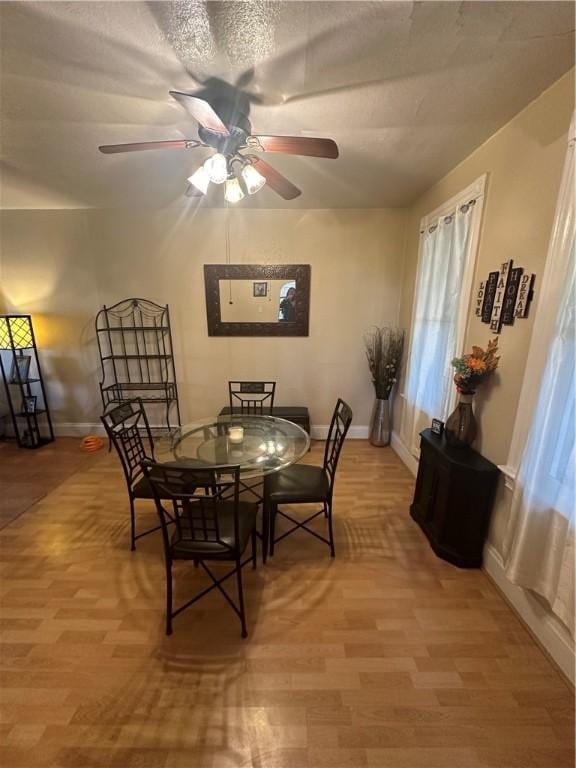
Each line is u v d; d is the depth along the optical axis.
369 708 1.28
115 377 3.82
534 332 1.49
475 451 2.06
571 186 1.29
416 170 2.43
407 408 3.29
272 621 1.63
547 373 1.38
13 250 3.51
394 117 1.75
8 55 1.31
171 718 1.25
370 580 1.88
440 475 2.06
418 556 2.07
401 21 1.15
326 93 1.55
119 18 1.14
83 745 1.17
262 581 1.87
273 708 1.28
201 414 3.92
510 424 1.79
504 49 1.28
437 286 2.60
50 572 1.93
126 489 2.81
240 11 1.12
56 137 1.96
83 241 3.49
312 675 1.39
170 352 3.75
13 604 1.72
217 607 1.71
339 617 1.66
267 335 3.71
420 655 1.47
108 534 2.25
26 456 3.44
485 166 2.01
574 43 1.25
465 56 1.32
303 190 2.86
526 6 1.09
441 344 2.52
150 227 3.46
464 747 1.17
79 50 1.29
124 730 1.21
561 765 1.12
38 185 2.73
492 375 1.92
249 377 3.82
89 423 3.96
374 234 3.47
